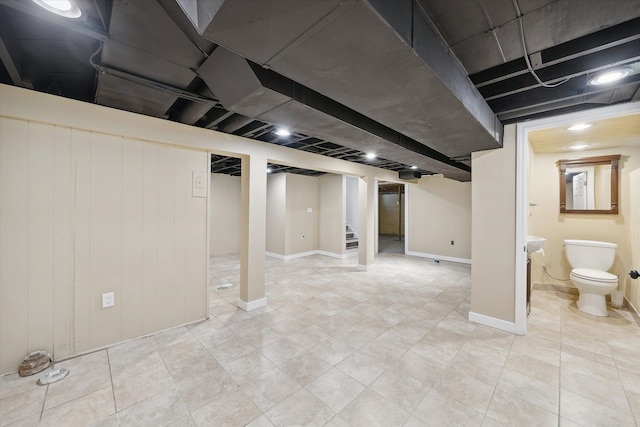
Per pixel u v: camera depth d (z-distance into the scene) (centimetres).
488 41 142
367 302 349
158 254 263
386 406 166
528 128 254
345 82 141
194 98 202
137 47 145
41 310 206
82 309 223
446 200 631
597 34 142
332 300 356
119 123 227
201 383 187
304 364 210
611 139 317
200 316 290
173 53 152
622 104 211
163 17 123
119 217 240
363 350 231
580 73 166
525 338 251
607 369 203
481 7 118
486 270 279
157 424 152
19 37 154
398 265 575
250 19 94
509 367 206
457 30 134
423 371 201
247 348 234
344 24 96
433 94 153
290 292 390
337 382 188
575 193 371
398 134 287
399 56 117
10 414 158
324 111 196
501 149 269
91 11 123
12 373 195
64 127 212
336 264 586
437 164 407
